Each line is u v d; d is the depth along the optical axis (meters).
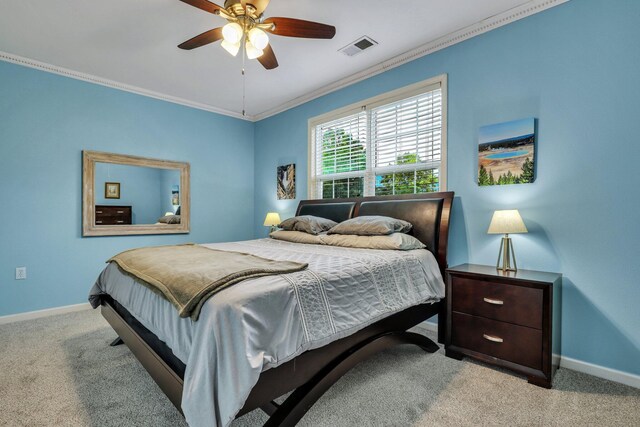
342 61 3.23
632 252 1.96
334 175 3.93
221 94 4.12
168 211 4.16
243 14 1.95
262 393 1.25
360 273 1.79
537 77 2.33
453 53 2.79
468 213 2.69
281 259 2.04
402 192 3.26
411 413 1.64
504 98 2.49
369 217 2.85
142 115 3.94
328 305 1.54
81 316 3.22
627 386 1.93
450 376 2.02
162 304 1.54
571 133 2.18
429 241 2.67
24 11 2.39
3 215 3.05
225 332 1.15
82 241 3.50
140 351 1.64
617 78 2.01
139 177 3.92
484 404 1.73
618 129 2.01
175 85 3.81
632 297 1.96
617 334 2.01
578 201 2.15
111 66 3.31
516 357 2.00
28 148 3.18
